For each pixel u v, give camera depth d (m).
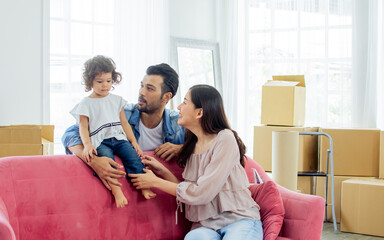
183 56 5.51
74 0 4.71
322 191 4.28
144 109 2.48
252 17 5.56
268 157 4.30
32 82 4.45
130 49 5.03
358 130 4.18
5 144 3.17
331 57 5.05
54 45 4.59
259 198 2.25
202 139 2.27
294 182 3.00
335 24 5.03
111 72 2.27
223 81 5.83
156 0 5.23
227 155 2.11
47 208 2.01
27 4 4.40
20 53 4.38
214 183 2.07
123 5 4.98
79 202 2.08
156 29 5.24
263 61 5.52
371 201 3.80
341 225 3.93
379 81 4.76
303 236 2.15
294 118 4.29
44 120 4.50
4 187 1.93
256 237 2.01
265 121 4.39
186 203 2.11
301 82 4.49
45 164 2.08
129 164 2.22
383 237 3.76
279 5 5.36
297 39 5.25
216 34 5.89
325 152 4.24
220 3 5.86
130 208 2.22
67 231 2.03
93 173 2.16
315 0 5.13
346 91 4.98
